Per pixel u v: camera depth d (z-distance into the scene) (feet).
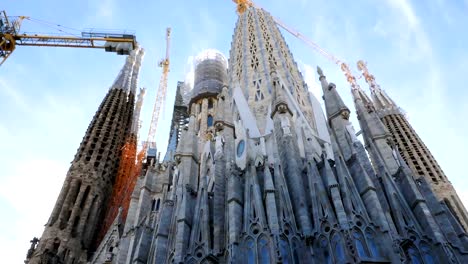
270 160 129.70
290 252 93.56
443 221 110.83
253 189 109.29
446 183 226.17
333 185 105.29
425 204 109.81
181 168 145.89
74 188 245.24
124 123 333.42
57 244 209.15
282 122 134.62
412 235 101.96
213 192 124.57
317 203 104.37
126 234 171.53
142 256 134.72
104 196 259.60
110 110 325.42
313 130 154.20
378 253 91.30
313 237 97.55
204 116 248.52
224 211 116.37
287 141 126.00
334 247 93.71
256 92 177.47
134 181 267.59
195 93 271.69
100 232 240.53
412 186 115.24
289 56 220.23
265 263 91.66
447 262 95.40
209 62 299.58
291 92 174.81
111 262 188.34
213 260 102.06
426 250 99.35
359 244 92.68
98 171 263.29
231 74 212.64
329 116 151.23
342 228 94.63
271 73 160.56
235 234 99.19
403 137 264.11
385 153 139.85
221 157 134.72
